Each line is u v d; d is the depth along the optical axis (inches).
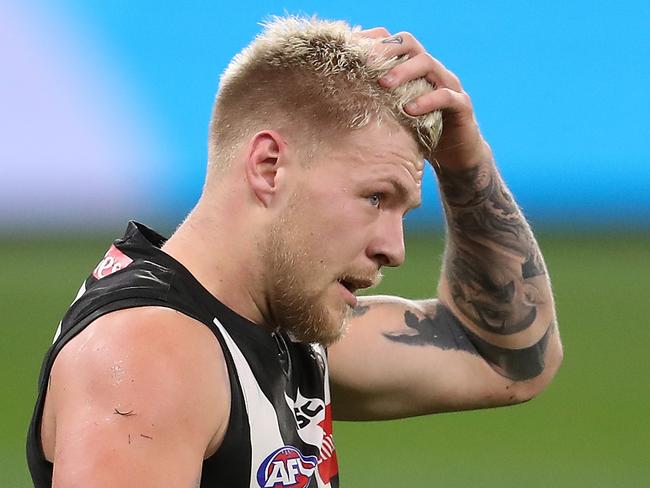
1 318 1337.4
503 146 2126.0
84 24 2048.5
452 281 359.9
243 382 254.5
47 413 246.5
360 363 333.1
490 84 2069.4
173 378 232.5
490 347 355.3
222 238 268.7
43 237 2047.2
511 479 777.6
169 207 2119.8
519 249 355.6
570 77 2090.3
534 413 1000.2
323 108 263.3
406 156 268.8
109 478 218.5
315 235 265.3
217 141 276.1
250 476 252.1
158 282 255.1
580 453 855.1
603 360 1213.1
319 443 285.7
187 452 230.1
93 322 244.1
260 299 271.1
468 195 347.9
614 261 1876.2
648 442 890.1
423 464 821.2
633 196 2199.8
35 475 256.2
